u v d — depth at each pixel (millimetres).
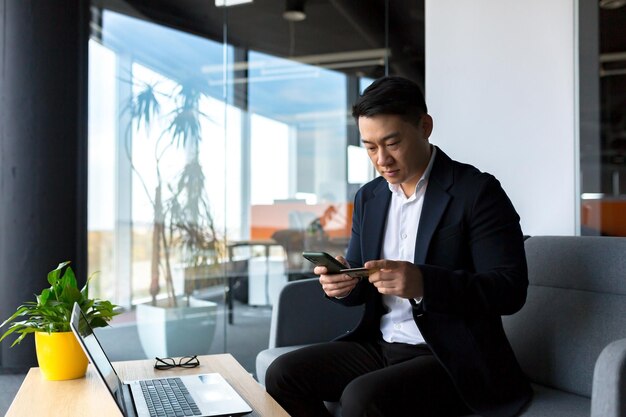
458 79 2744
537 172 2529
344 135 3859
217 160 3908
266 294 3801
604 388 1207
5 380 3504
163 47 3965
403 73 3773
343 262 1795
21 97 3770
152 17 3963
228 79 3930
